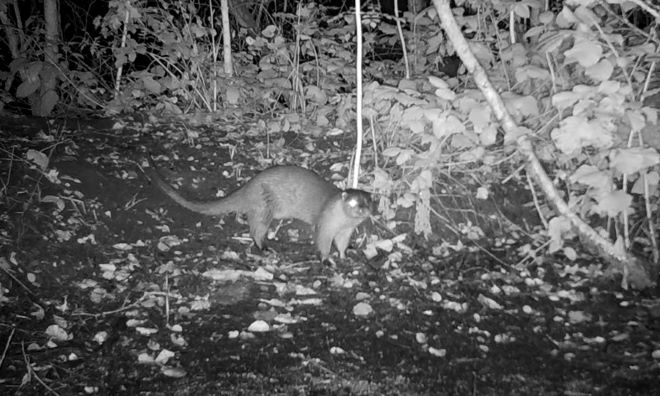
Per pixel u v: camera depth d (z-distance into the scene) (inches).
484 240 199.5
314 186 192.5
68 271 180.9
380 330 174.9
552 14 197.0
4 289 173.3
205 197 206.1
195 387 161.3
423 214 198.4
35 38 238.1
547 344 173.5
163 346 168.9
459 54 180.7
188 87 247.4
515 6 200.4
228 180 211.6
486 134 187.0
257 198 192.9
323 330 174.2
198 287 181.9
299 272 189.2
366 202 184.7
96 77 246.2
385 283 186.7
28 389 159.5
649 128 192.7
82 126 223.9
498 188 209.0
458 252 195.9
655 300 182.4
